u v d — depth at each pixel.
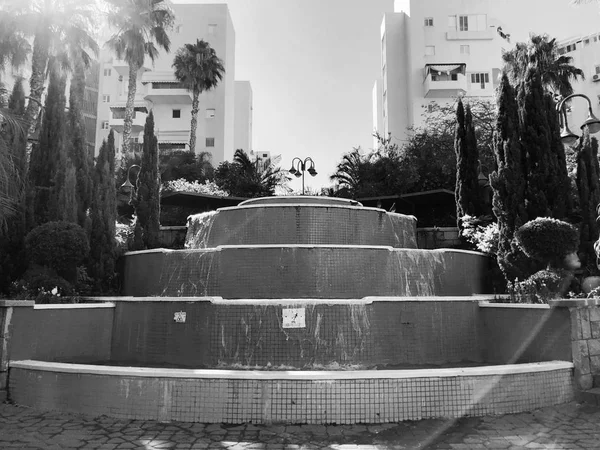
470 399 5.91
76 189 12.41
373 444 5.01
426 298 8.39
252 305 7.85
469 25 44.88
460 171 16.25
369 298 8.08
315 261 9.52
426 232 16.30
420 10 45.22
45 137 11.68
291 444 4.99
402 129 45.16
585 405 6.38
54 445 4.94
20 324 7.12
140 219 14.59
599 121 11.52
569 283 9.78
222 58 47.22
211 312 7.98
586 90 44.50
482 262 12.09
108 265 11.98
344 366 7.67
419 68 44.38
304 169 24.00
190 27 47.50
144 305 8.55
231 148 50.56
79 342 8.19
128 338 8.61
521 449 4.90
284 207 12.02
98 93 49.22
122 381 5.89
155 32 34.53
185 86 41.09
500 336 8.28
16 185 9.35
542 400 6.29
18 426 5.52
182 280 10.17
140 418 5.77
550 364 6.55
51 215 11.02
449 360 8.33
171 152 36.75
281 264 9.52
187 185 26.05
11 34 21.97
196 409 5.71
